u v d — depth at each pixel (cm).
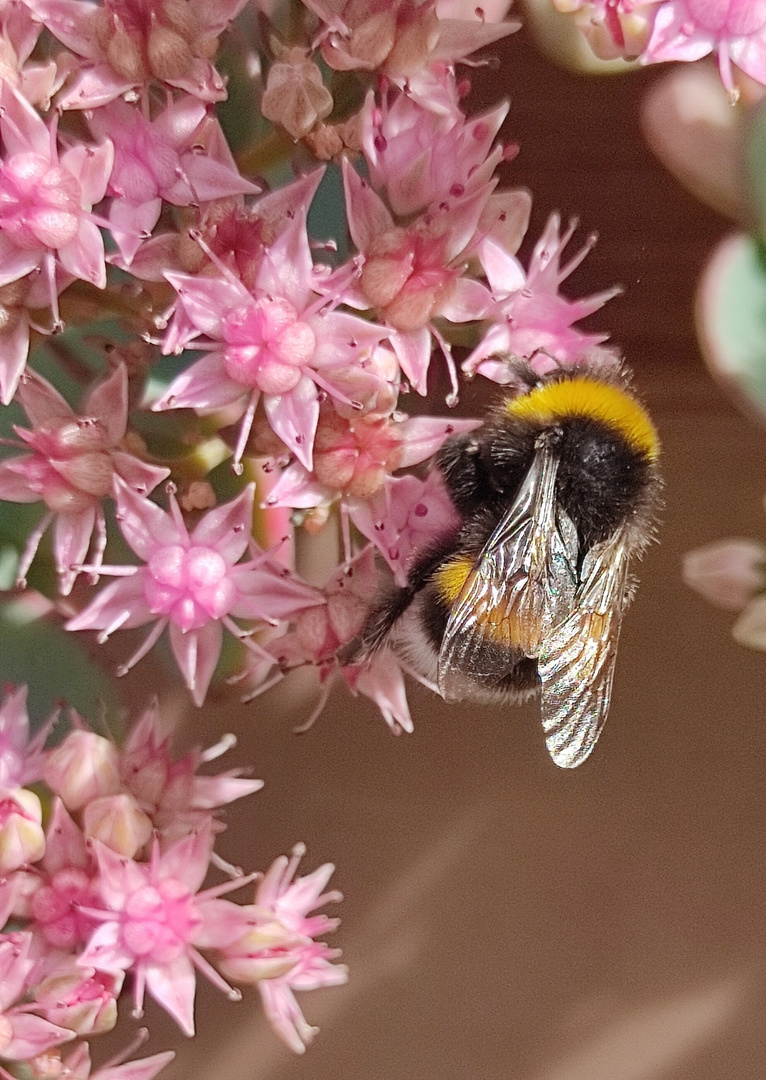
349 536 5
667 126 6
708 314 6
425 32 5
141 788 5
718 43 5
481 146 5
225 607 5
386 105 5
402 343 5
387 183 5
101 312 5
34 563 5
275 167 5
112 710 5
